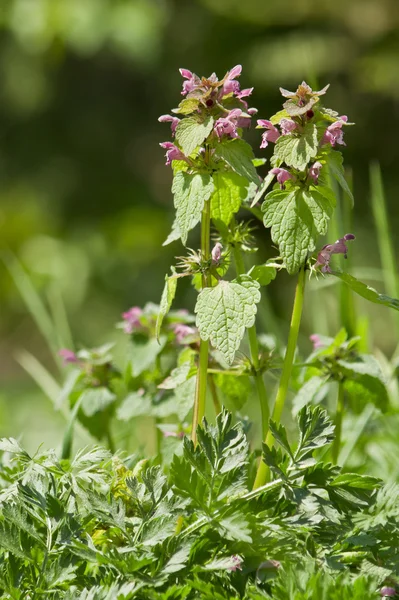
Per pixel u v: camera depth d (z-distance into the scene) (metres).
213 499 1.09
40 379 1.41
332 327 2.01
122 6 3.41
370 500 1.11
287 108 1.10
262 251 3.30
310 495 1.09
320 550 1.10
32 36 3.34
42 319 1.48
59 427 2.22
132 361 1.25
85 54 3.40
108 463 1.13
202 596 1.07
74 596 1.07
